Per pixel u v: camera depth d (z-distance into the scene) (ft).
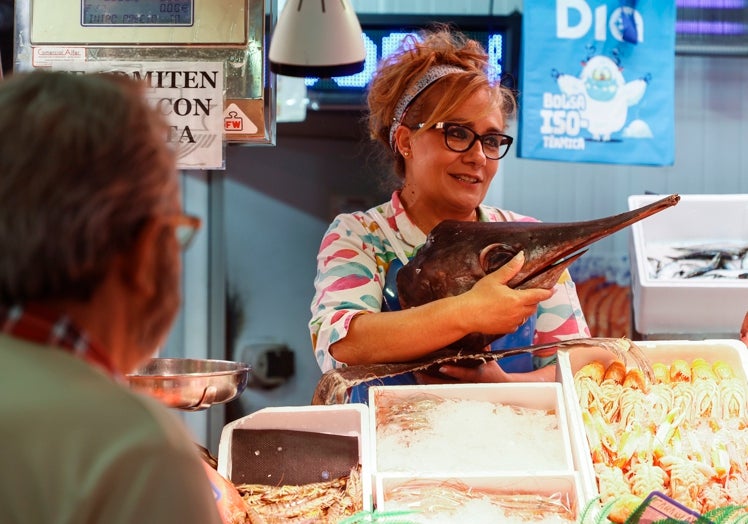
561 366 5.70
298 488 5.25
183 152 7.22
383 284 7.01
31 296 2.63
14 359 2.60
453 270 6.30
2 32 9.51
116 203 2.63
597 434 5.42
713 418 5.54
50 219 2.56
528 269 6.01
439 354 6.27
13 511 2.46
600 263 15.37
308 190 15.76
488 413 5.59
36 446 2.50
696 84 15.52
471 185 6.97
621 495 5.14
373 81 7.41
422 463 5.30
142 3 7.29
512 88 7.25
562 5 13.17
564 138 13.29
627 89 13.28
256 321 15.90
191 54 7.29
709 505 5.16
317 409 5.50
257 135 7.34
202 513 2.63
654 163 13.34
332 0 7.30
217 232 15.78
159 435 2.60
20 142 2.60
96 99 2.72
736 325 9.09
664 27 13.26
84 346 2.69
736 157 15.61
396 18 14.40
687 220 9.53
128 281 2.75
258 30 7.25
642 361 5.64
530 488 5.08
